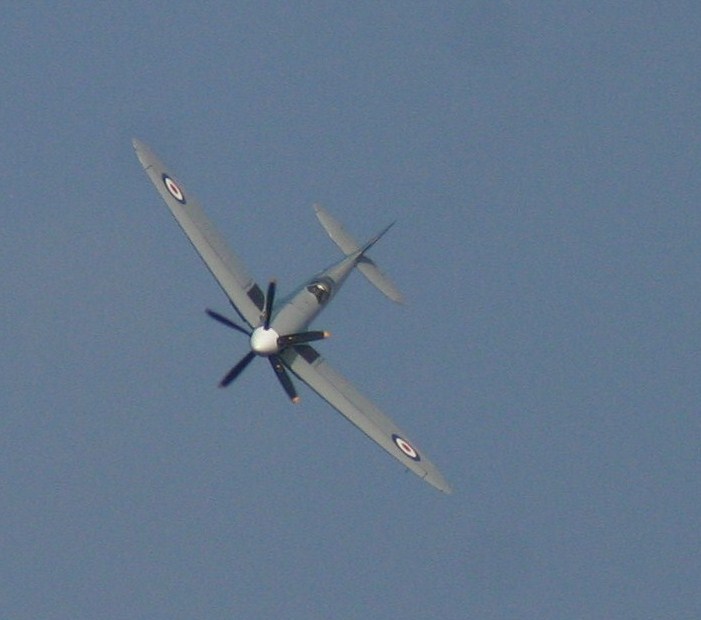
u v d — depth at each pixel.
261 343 168.38
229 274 175.25
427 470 171.00
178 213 177.00
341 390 174.25
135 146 179.50
